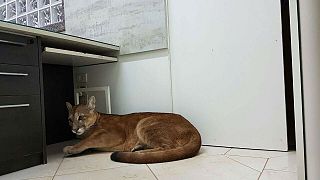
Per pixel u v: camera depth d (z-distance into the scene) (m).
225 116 1.56
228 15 1.52
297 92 0.69
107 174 1.12
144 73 1.85
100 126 1.62
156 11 1.75
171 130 1.43
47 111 1.99
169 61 1.74
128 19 1.87
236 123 1.53
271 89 1.42
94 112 1.66
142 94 1.86
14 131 1.21
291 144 1.44
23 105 1.24
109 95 2.00
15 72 1.21
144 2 1.80
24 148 1.25
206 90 1.61
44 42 1.55
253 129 1.48
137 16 1.83
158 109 1.80
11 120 1.20
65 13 2.16
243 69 1.49
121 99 1.96
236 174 1.05
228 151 1.46
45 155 1.35
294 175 1.01
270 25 1.41
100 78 2.06
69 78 2.18
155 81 1.80
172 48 1.72
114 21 1.93
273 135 1.43
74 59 1.80
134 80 1.90
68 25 2.15
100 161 1.36
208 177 1.03
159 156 1.26
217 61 1.57
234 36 1.51
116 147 1.58
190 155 1.33
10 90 1.19
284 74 1.39
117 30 1.92
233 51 1.52
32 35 1.31
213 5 1.57
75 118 1.60
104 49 1.87
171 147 1.38
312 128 0.68
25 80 1.26
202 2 1.60
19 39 1.24
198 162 1.25
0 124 1.15
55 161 1.40
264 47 1.43
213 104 1.60
